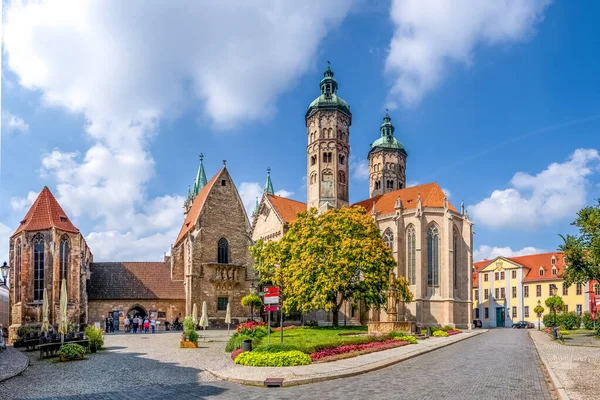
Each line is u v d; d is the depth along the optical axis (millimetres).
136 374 27094
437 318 88625
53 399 20141
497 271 128750
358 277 65688
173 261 83500
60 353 34125
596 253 62844
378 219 98250
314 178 104125
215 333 66312
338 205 101750
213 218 83375
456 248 93250
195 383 23906
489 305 129000
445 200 91938
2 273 44188
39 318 66312
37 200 71438
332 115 104438
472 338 62250
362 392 20797
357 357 33844
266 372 26172
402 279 65812
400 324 56000
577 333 75250
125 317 77812
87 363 32719
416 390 21156
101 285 78812
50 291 66688
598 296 93312
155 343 50344
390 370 28391
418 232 90062
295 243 65812
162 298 79875
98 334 42312
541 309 108625
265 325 59750
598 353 39562
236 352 34438
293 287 62312
